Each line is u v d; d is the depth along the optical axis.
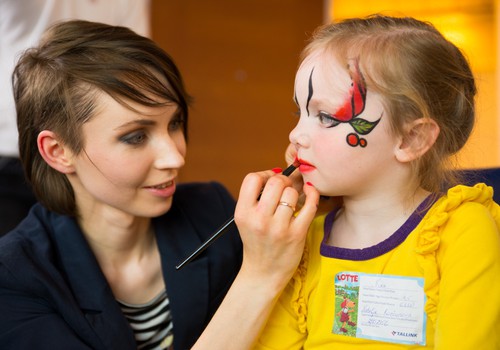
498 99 3.32
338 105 0.90
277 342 0.99
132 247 1.17
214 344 0.93
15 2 1.76
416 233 0.91
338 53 0.91
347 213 0.98
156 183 1.06
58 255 1.10
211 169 3.87
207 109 3.83
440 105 0.92
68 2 1.83
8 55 1.80
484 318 0.83
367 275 0.92
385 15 1.03
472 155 1.08
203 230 1.21
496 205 0.97
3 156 1.58
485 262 0.85
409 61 0.90
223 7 3.81
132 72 1.02
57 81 1.04
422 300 0.89
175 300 1.12
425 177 0.95
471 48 3.49
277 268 0.94
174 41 3.71
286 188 0.94
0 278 1.02
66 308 1.03
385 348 0.90
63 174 1.12
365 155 0.91
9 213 1.58
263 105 3.97
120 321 1.07
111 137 1.02
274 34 3.96
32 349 1.00
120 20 2.00
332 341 0.94
